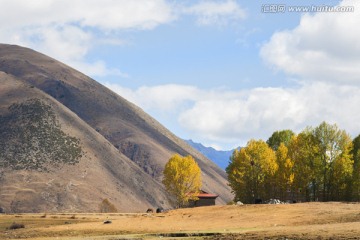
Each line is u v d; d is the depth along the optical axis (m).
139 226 58.81
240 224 52.75
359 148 90.81
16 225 73.00
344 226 38.91
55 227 63.19
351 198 81.94
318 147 81.00
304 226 42.94
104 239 44.69
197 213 66.31
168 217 65.81
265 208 61.59
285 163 85.31
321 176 80.81
